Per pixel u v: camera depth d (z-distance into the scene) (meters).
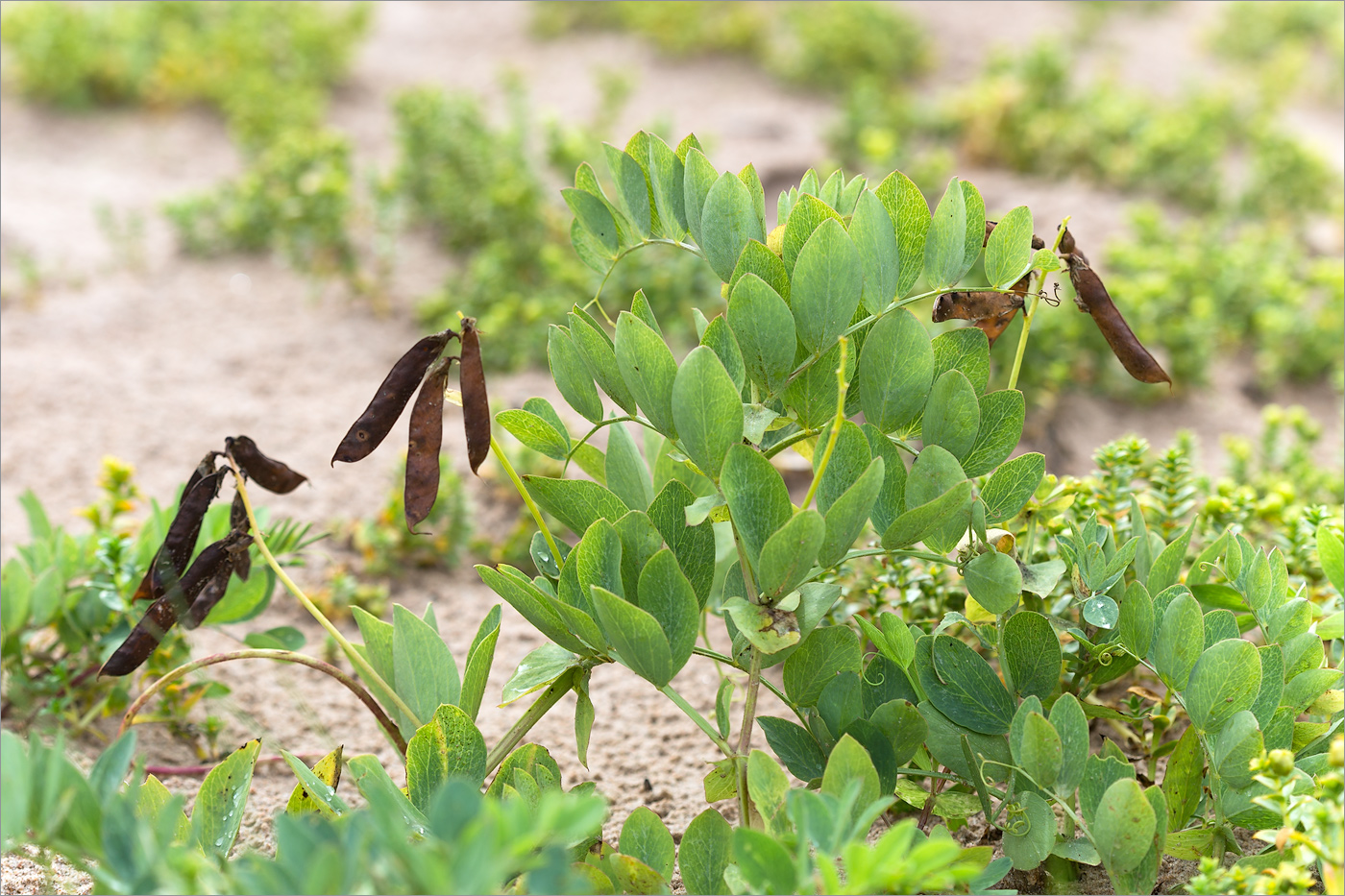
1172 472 1.13
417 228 2.41
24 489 1.51
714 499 0.94
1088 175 2.76
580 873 0.92
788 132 3.12
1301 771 0.94
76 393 1.76
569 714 1.17
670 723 1.15
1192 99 3.16
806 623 0.94
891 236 0.94
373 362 1.93
